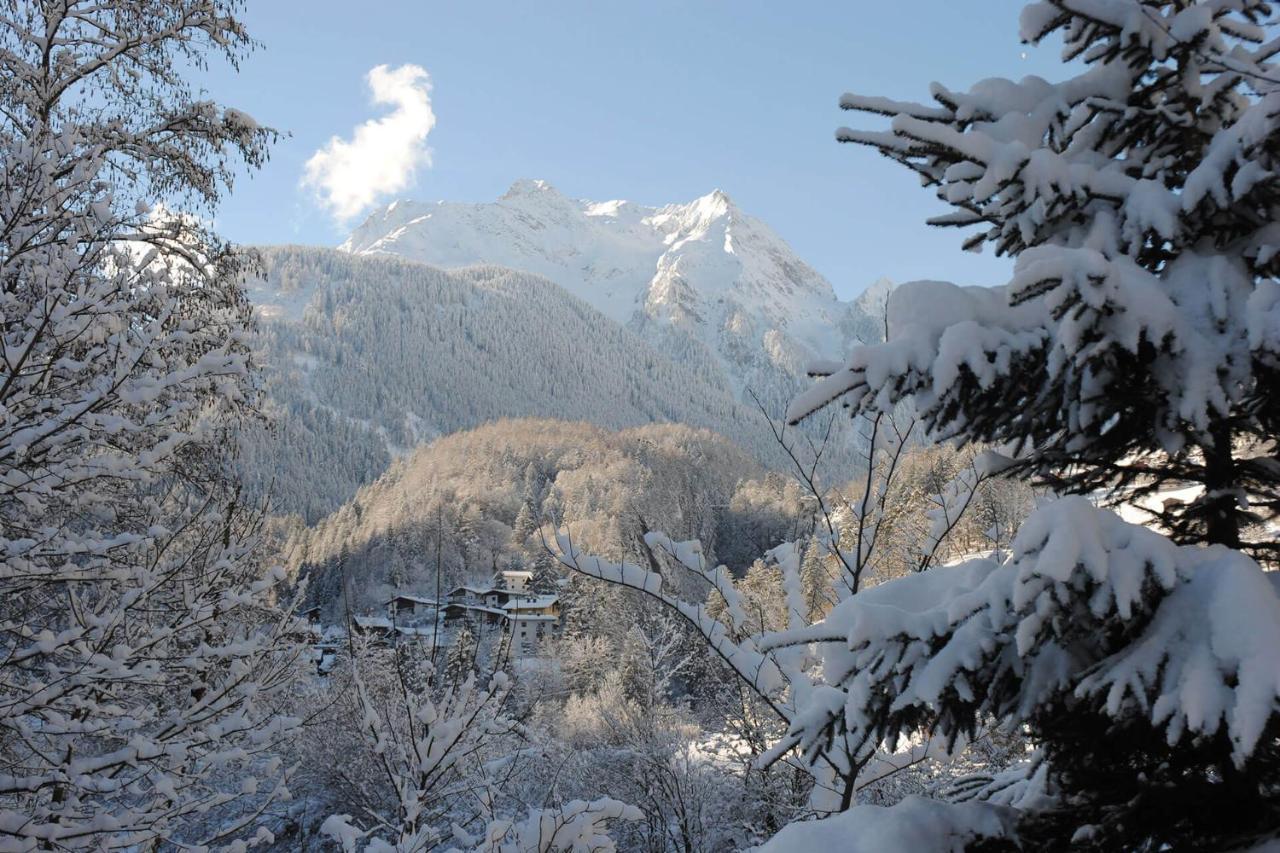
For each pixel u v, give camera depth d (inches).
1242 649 69.6
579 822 209.5
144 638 237.8
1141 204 91.7
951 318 92.1
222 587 274.4
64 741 224.5
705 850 396.8
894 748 96.6
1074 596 76.2
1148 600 77.8
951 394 91.3
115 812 250.1
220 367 227.1
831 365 96.3
